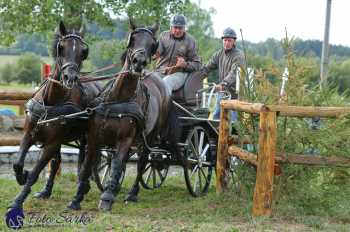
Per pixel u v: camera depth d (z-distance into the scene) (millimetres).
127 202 8992
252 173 8516
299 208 7957
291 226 7266
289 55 8375
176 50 10156
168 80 9734
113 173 7953
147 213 8148
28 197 9070
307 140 8102
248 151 8453
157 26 8141
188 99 9969
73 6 18047
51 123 7594
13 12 18109
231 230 6922
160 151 9336
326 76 8523
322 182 8141
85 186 8195
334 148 8008
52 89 7609
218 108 10133
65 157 13664
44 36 18906
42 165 7582
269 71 8469
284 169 8039
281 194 8062
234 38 10227
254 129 8438
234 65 9906
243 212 7930
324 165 7738
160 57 10242
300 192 8047
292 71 8336
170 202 9164
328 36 15469
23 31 18688
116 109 7867
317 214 7961
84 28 7926
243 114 8594
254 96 8586
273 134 7570
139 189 10102
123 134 7918
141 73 7910
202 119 9719
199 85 10203
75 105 7793
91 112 7848
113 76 8156
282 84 8398
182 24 10125
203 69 10445
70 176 11180
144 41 7910
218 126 9891
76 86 7871
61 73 7539
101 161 10492
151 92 8875
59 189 9867
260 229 7031
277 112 7594
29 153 13164
